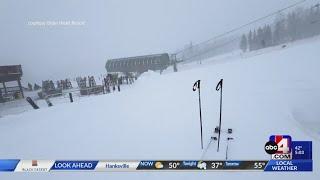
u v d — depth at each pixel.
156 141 6.08
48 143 6.75
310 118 8.12
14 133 8.19
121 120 8.44
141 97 13.01
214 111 8.37
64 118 9.84
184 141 5.92
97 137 6.86
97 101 13.59
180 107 9.44
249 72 15.34
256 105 8.80
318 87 10.45
